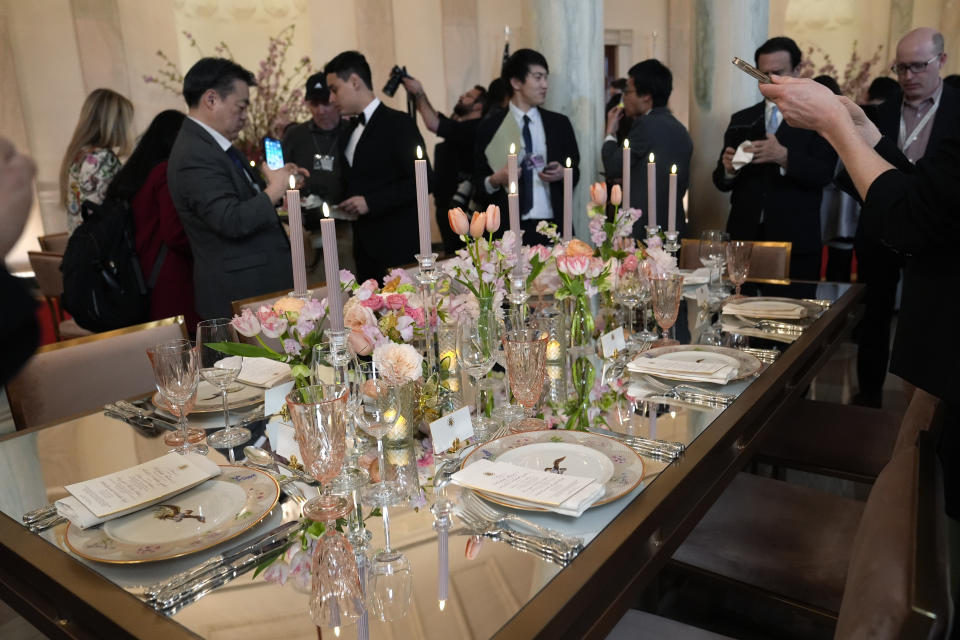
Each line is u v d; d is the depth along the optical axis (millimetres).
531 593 829
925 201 1216
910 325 1356
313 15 7391
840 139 1420
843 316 2252
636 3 8633
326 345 1239
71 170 3291
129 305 2822
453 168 4871
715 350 1727
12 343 757
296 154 4145
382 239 3580
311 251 3984
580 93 3771
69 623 933
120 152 3355
